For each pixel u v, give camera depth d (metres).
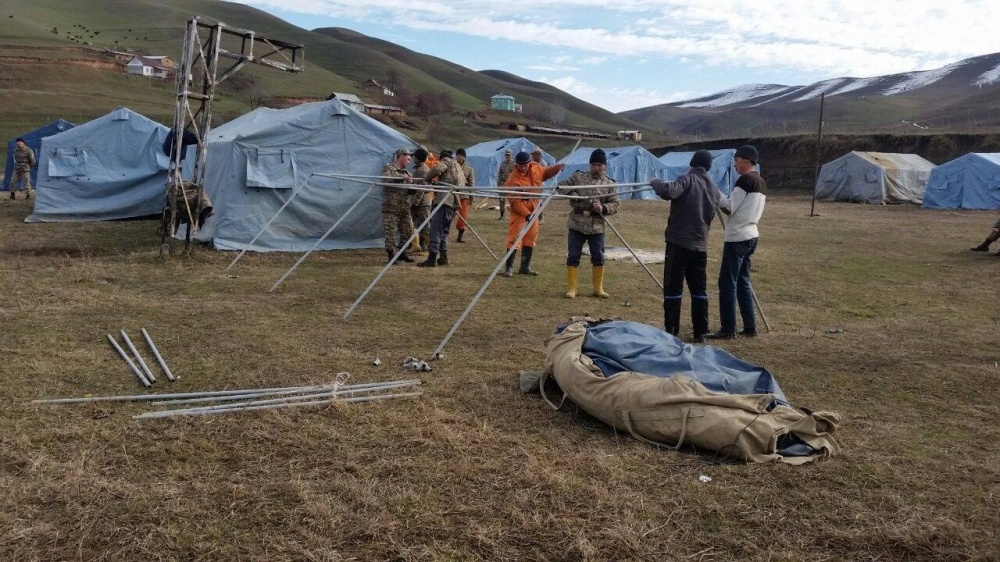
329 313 7.86
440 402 5.11
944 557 3.26
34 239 12.72
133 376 5.49
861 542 3.37
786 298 9.85
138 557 3.06
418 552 3.16
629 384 4.60
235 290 8.88
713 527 3.49
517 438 4.48
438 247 11.44
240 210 11.98
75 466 3.83
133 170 16.08
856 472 4.13
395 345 6.65
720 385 4.61
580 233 9.31
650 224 20.86
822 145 50.31
